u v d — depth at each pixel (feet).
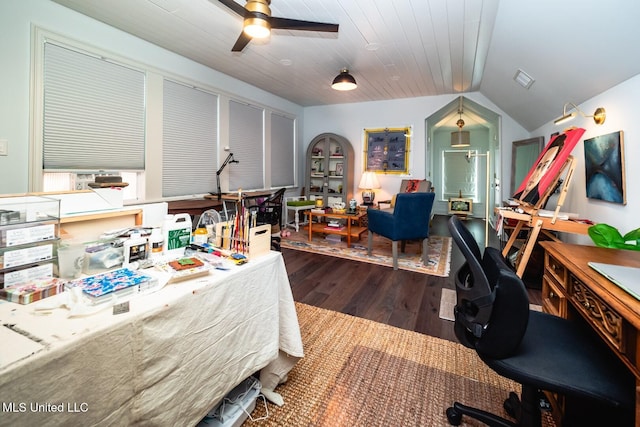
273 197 15.84
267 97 18.01
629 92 7.07
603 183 8.15
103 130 10.17
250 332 4.18
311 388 5.02
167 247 4.33
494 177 18.35
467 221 24.47
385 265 11.72
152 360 2.88
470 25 9.37
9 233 2.94
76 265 3.50
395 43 10.85
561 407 4.13
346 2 8.26
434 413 4.55
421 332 6.85
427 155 18.83
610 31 6.07
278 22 7.32
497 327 3.40
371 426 4.30
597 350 3.60
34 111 8.49
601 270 3.55
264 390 4.75
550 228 7.87
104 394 2.48
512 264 10.52
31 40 8.30
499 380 5.28
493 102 16.79
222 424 4.00
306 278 10.30
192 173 13.56
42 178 8.77
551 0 6.42
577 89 9.05
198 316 3.36
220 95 14.66
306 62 12.95
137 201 11.39
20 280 3.01
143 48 11.08
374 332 6.82
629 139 7.09
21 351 2.07
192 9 8.95
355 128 20.63
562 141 8.17
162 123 12.06
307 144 22.35
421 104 18.63
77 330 2.39
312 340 6.47
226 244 4.80
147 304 2.93
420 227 11.37
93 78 9.81
